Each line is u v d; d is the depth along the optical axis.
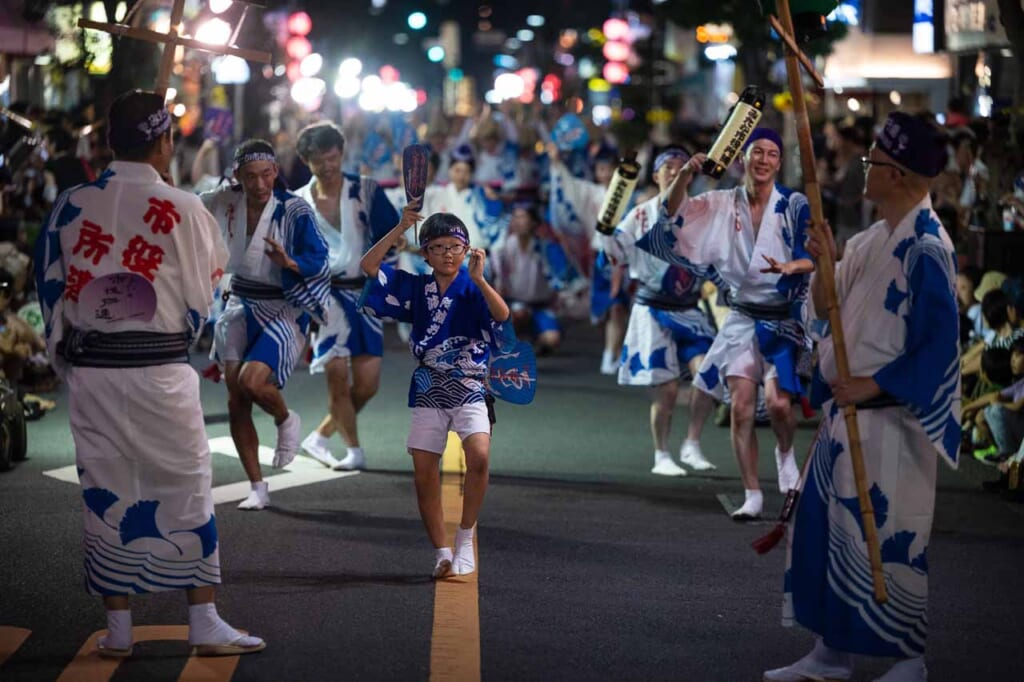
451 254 7.30
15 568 7.33
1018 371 10.30
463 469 10.08
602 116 38.75
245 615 6.60
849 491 5.66
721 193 8.84
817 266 5.82
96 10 14.05
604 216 10.34
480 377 7.37
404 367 15.66
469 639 6.30
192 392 5.93
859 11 22.11
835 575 5.69
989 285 11.75
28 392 12.92
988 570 7.78
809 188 5.74
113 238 5.79
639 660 6.12
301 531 8.25
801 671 5.86
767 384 8.95
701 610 6.87
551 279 16.73
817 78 5.85
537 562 7.67
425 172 7.32
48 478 9.57
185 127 19.34
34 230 14.26
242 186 8.77
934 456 5.69
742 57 22.91
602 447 11.27
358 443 10.23
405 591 7.04
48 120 15.66
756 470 8.87
